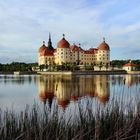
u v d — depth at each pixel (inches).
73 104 1064.2
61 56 7544.3
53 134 415.5
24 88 2258.9
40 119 471.2
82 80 3427.7
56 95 1603.1
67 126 449.4
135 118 469.4
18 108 966.4
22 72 6815.9
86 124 455.8
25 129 429.1
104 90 1849.2
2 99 1423.5
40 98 1455.5
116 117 471.8
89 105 558.9
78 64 7549.2
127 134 442.6
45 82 3085.6
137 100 569.3
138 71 6717.5
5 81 3363.7
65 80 3491.6
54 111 498.0
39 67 7258.9
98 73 6299.2
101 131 442.3
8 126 439.2
